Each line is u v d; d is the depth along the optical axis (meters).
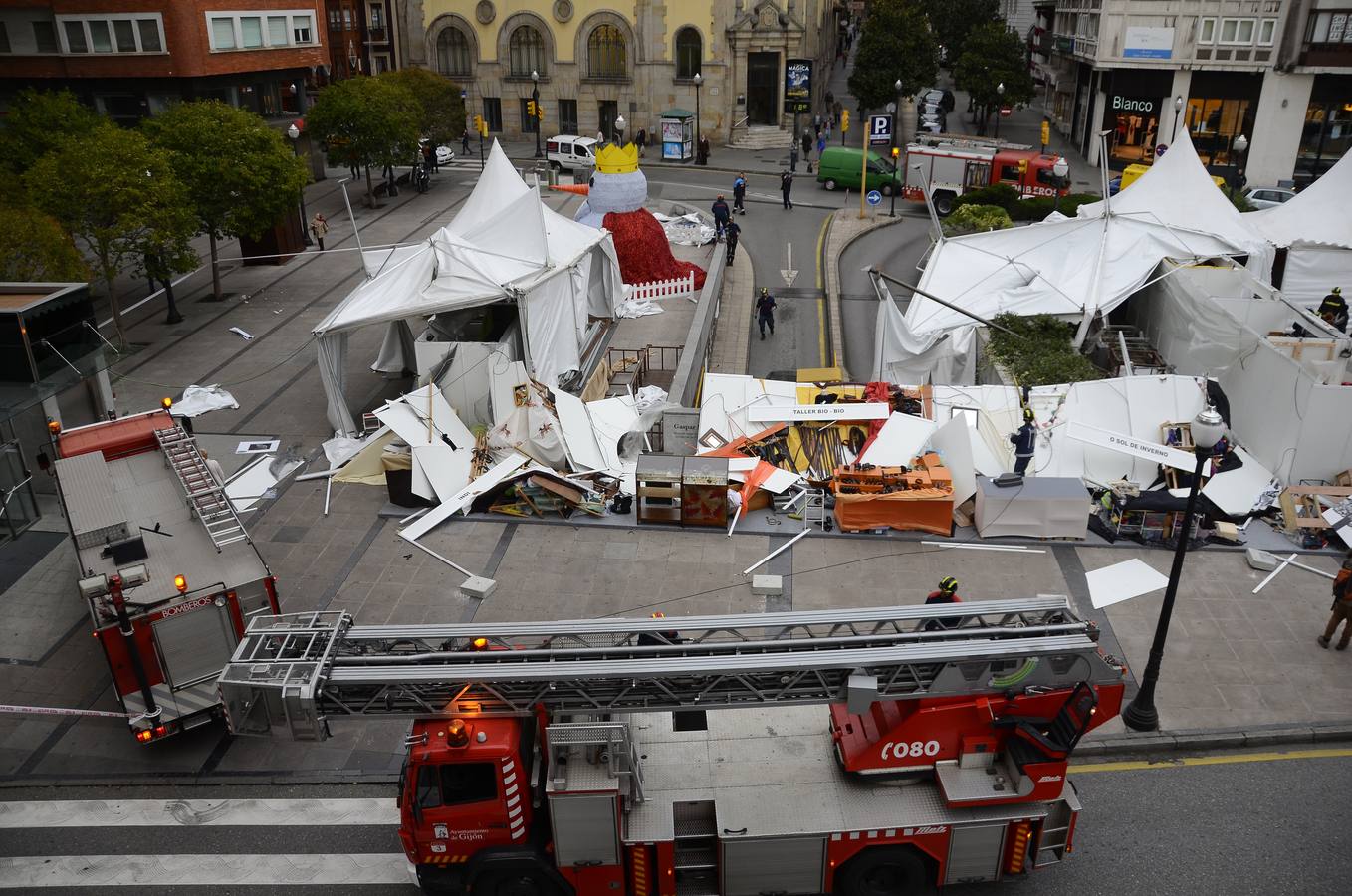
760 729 10.90
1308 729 13.00
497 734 9.54
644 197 33.81
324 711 9.77
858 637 9.92
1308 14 46.09
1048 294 24.42
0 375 17.89
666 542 17.64
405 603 15.90
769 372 28.14
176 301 31.53
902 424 19.39
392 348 25.14
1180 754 12.80
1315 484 18.28
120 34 40.53
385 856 11.35
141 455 15.64
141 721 12.24
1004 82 59.47
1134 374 22.44
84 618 15.84
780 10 56.50
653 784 10.23
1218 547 17.12
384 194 47.28
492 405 20.95
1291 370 18.48
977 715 9.94
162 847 11.56
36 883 11.09
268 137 30.30
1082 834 11.42
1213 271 24.12
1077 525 17.25
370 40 65.88
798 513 18.41
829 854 9.90
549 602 15.89
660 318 31.12
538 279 23.59
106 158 25.59
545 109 61.66
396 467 18.73
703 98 58.75
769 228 42.41
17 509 18.03
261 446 21.34
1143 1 49.41
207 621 12.28
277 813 12.05
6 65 41.38
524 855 9.87
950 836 9.91
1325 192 29.00
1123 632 15.03
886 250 39.75
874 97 57.88
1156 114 51.66
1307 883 10.68
